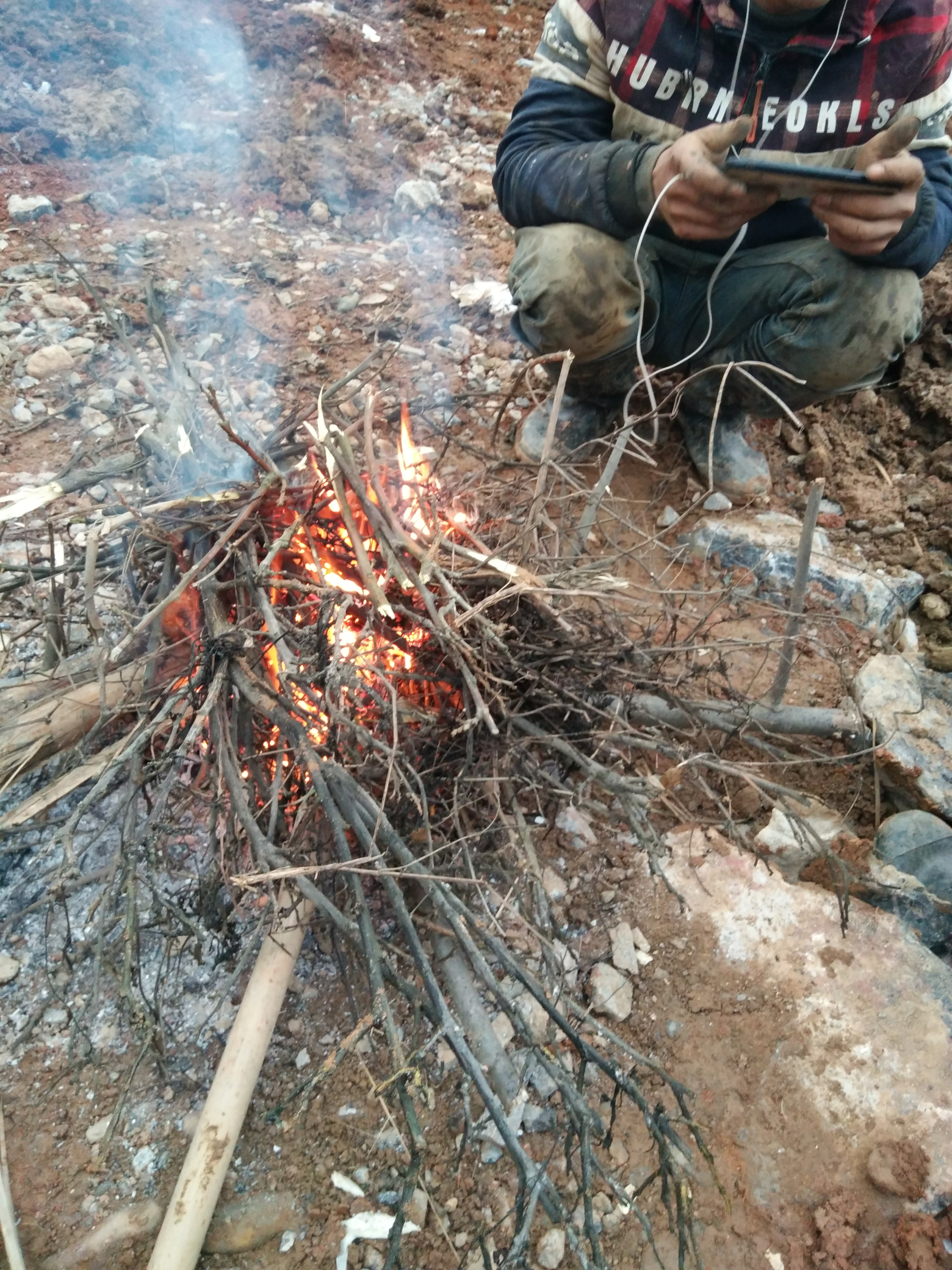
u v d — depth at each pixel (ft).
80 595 6.37
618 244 7.46
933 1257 4.67
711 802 6.70
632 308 7.73
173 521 5.51
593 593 4.98
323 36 14.47
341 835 4.03
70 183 11.53
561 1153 4.92
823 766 7.08
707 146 6.24
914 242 7.08
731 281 7.97
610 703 5.96
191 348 9.55
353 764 4.83
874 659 7.43
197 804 5.78
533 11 17.75
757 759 7.00
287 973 4.88
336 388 6.42
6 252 10.39
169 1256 4.19
